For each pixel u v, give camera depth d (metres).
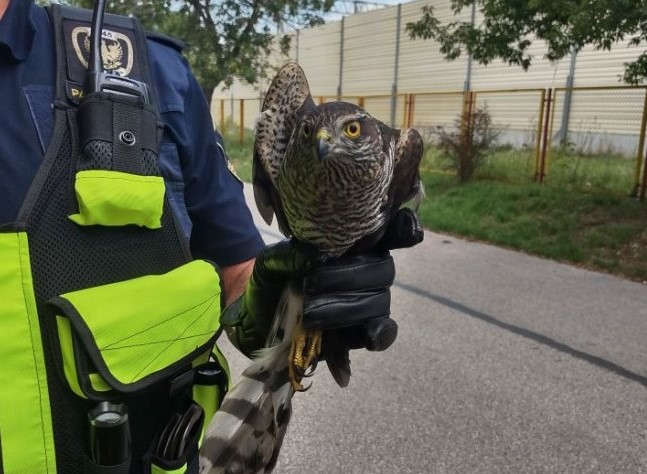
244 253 1.44
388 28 27.25
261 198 1.27
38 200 1.02
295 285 1.15
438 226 9.20
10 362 0.98
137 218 1.10
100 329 1.02
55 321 1.01
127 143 1.09
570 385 4.00
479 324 5.04
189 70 1.36
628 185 10.18
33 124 1.07
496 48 9.69
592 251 7.57
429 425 3.51
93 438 1.03
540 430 3.48
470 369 4.19
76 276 1.05
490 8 9.24
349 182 1.06
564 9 7.70
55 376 1.03
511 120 22.08
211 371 1.29
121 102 1.11
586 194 9.87
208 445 1.18
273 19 16.61
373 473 3.10
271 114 1.21
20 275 0.99
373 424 3.51
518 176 11.94
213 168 1.37
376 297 1.12
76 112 1.10
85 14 1.21
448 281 6.28
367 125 1.13
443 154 12.99
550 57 9.05
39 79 1.11
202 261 1.25
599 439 3.41
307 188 1.08
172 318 1.13
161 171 1.21
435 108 24.50
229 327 1.33
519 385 3.98
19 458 0.99
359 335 1.17
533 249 7.77
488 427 3.50
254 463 1.23
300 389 1.20
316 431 3.44
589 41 8.27
